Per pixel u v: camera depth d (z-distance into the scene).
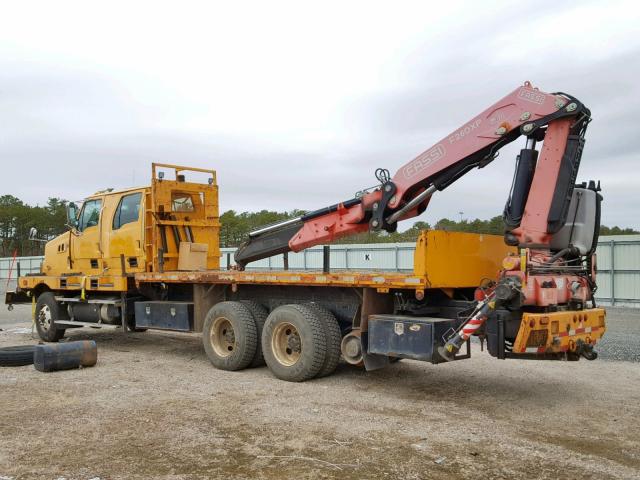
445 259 6.74
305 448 4.96
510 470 4.47
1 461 4.64
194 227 10.77
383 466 4.54
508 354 6.45
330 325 7.68
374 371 8.38
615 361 9.18
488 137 6.84
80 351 8.59
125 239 10.53
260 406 6.36
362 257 22.84
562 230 6.82
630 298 18.55
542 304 6.18
